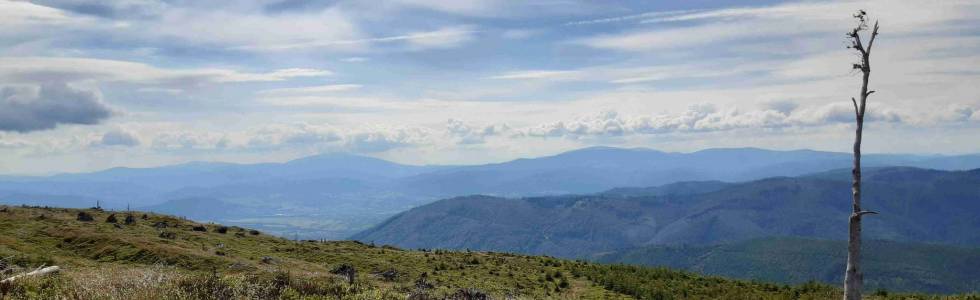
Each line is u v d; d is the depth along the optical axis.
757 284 65.56
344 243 89.62
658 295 59.38
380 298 19.88
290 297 18.19
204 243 71.88
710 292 60.97
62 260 49.03
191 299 16.48
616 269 73.88
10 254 45.56
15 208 85.38
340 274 54.28
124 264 52.44
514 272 69.56
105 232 68.81
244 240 79.19
